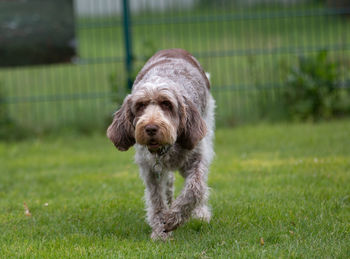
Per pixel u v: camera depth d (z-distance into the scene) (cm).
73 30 1359
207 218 660
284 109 1379
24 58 1353
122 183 863
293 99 1379
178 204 593
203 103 682
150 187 640
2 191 867
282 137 1163
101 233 632
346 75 1390
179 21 1363
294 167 891
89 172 963
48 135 1368
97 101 1738
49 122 1462
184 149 612
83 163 1048
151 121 561
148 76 653
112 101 1349
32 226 666
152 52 1322
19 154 1177
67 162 1065
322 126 1257
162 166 620
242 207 697
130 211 716
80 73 2130
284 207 682
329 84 1354
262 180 830
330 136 1128
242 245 561
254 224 635
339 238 564
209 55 1421
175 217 590
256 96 1459
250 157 1004
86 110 1577
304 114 1350
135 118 594
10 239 612
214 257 525
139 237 623
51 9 1345
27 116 1570
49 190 853
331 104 1360
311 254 514
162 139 566
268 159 977
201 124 606
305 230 595
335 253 512
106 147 1208
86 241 596
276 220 637
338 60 1412
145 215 674
